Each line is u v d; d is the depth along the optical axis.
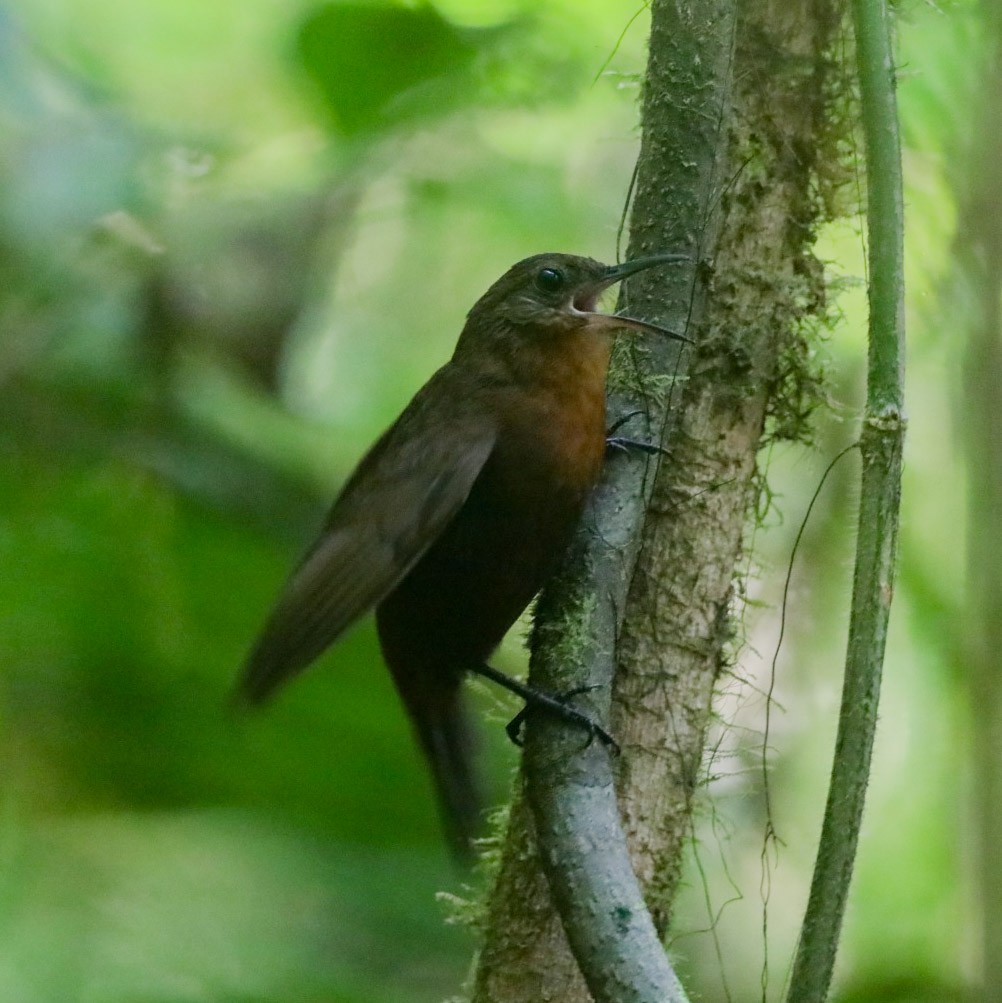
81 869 9.24
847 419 7.44
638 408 6.56
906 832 10.82
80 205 11.74
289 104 14.55
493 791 9.77
